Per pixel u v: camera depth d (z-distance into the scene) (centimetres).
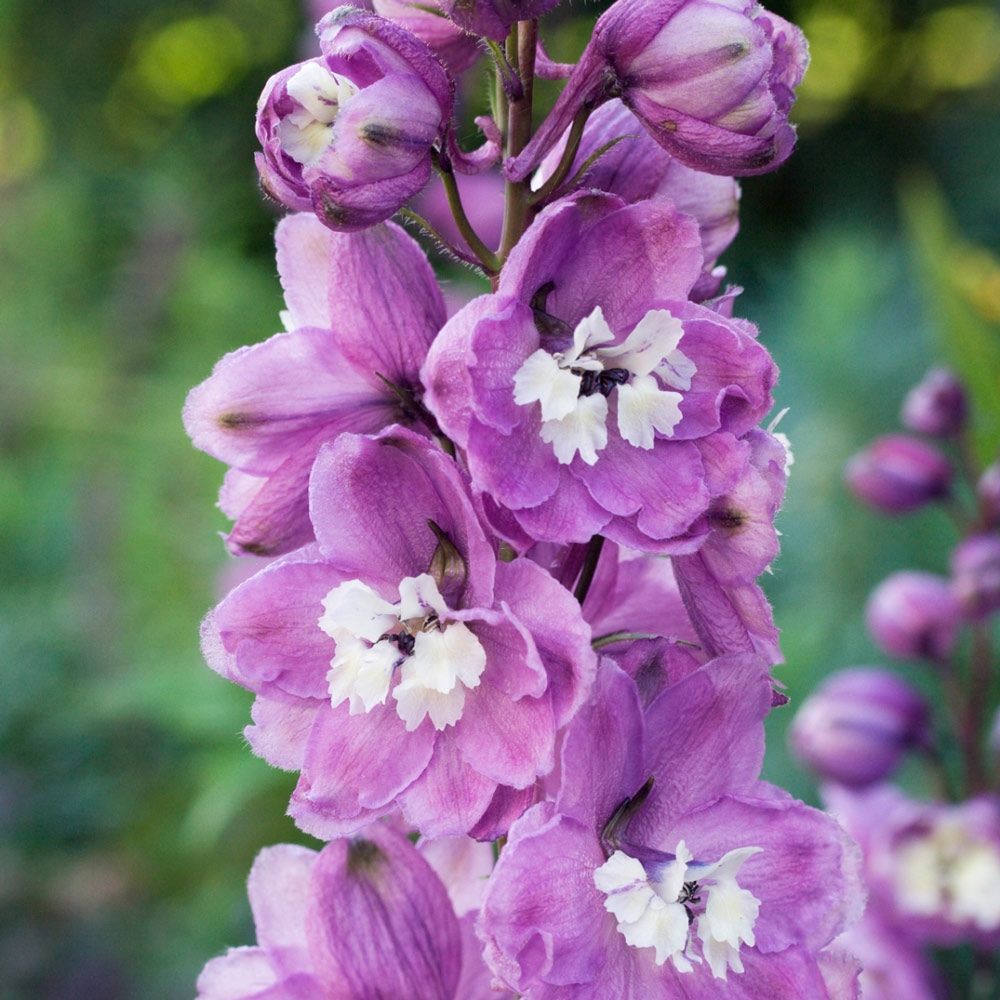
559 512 38
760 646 40
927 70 213
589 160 40
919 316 98
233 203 135
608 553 42
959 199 187
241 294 121
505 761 38
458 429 37
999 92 208
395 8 42
